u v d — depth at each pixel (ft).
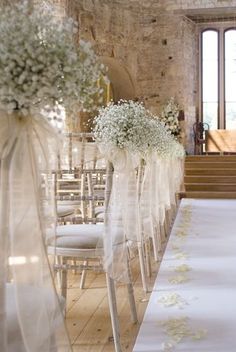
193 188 32.83
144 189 11.46
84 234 7.41
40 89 4.15
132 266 12.53
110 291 7.06
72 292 10.10
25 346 4.37
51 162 4.99
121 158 7.96
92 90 4.59
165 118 37.99
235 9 38.14
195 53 41.91
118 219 7.66
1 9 4.24
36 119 4.53
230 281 10.69
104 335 7.66
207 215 22.34
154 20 38.99
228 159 36.73
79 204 11.53
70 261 11.87
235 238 16.25
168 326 7.84
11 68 4.08
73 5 29.91
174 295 9.61
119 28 35.83
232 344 7.08
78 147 7.51
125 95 39.32
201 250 14.23
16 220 4.45
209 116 43.86
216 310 8.67
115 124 8.24
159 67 39.06
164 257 13.30
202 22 41.16
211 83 43.68
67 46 4.26
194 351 6.84
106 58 35.14
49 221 5.06
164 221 16.12
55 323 4.64
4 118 4.38
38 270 4.56
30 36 4.12
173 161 20.49
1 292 4.24
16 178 4.43
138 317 8.45
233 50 43.29
